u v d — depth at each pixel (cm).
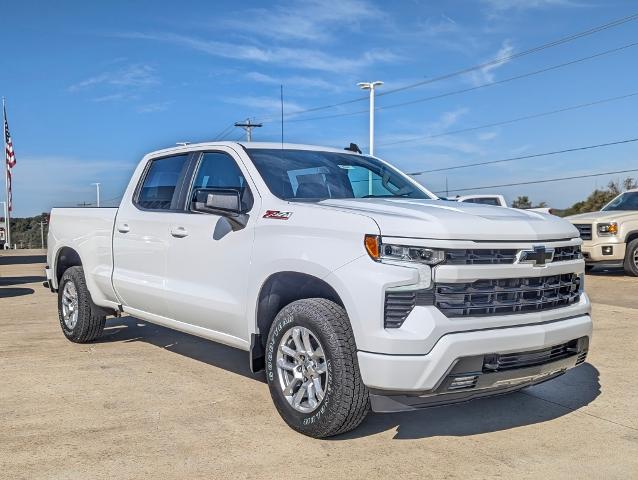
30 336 764
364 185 552
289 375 443
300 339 433
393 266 384
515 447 423
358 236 400
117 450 409
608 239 1401
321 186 520
